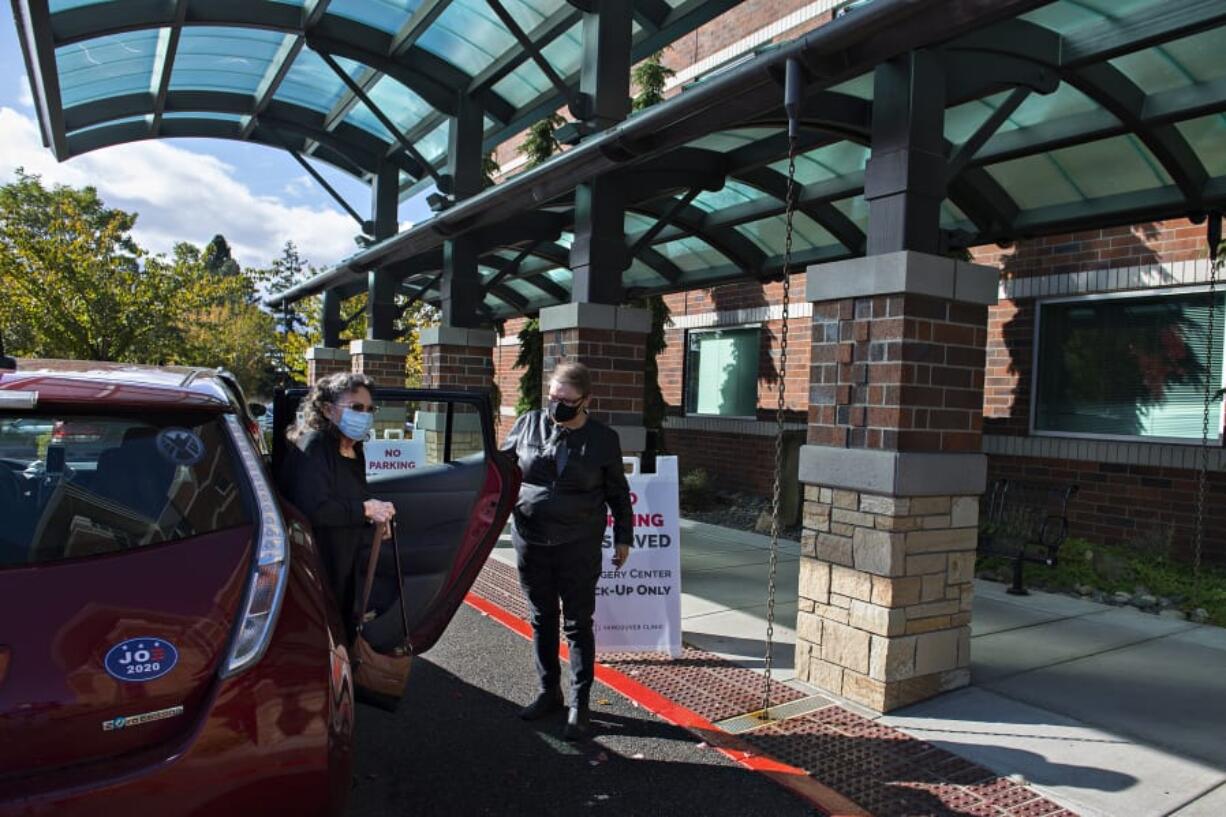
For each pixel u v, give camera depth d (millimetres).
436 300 12898
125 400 2268
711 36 11867
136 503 2178
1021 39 4320
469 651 5008
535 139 12344
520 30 6133
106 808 1830
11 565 1984
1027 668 4680
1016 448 8219
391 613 3801
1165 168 5453
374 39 8086
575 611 3863
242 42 8250
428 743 3734
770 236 8648
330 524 3021
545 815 3131
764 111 4602
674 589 4883
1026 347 8258
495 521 3830
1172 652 5008
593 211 6230
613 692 4379
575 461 3838
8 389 2154
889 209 4055
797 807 3191
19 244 16203
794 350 10828
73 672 1872
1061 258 7938
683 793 3301
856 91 5355
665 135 5238
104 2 6508
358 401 3166
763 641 5207
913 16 3613
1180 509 7059
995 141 5758
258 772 2008
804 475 4395
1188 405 7180
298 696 2105
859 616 4129
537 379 12516
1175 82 4898
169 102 9336
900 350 3934
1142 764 3508
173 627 1995
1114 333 7688
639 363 6453
